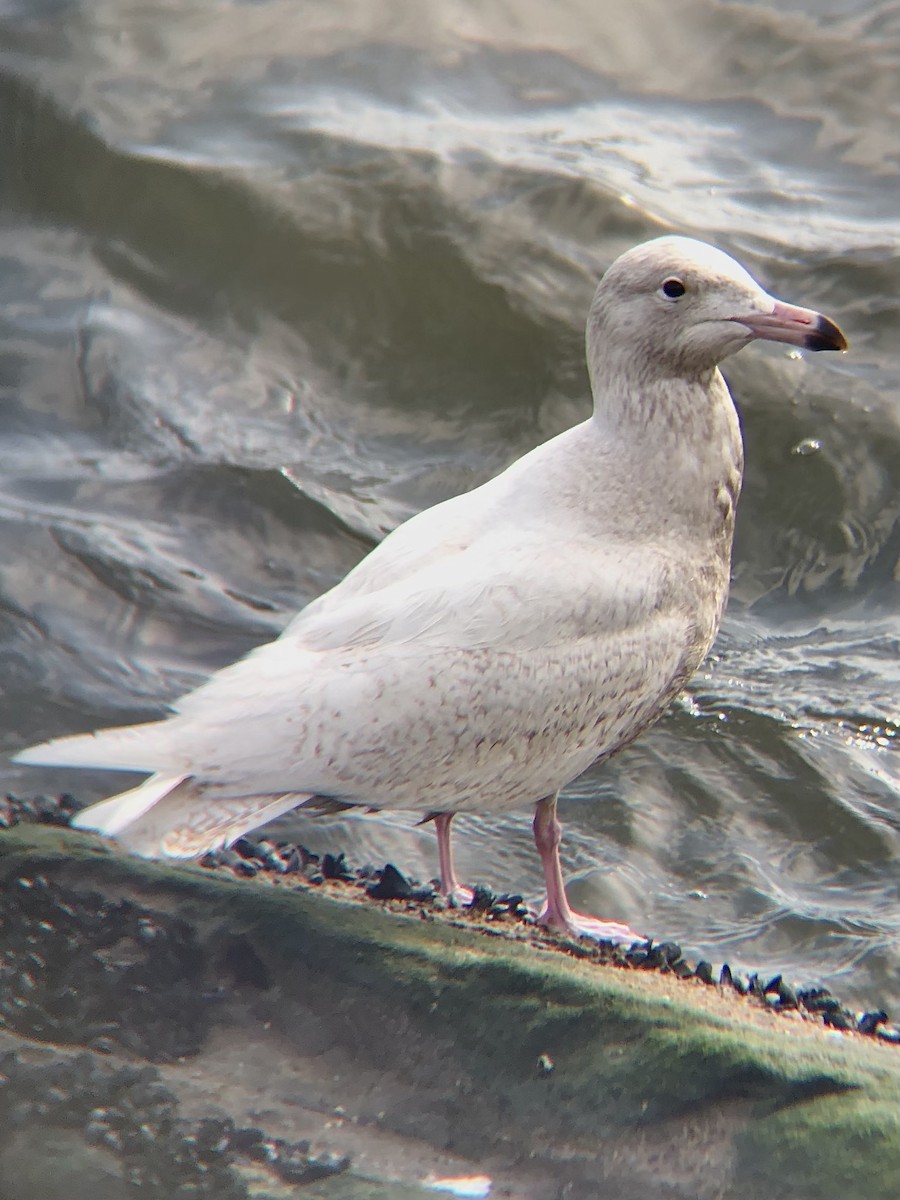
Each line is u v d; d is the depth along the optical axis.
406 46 18.52
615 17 18.83
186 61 18.30
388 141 17.27
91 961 8.08
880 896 11.30
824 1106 7.02
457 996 7.73
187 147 17.33
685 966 9.14
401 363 15.93
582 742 8.91
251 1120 7.31
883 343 15.48
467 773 8.66
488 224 16.45
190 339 16.14
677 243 8.95
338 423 15.48
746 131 17.77
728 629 13.66
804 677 13.10
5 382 15.63
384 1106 7.33
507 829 11.92
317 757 8.40
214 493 14.66
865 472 14.62
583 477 8.98
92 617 13.47
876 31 18.64
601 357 9.08
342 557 14.22
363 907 8.62
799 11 18.84
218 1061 7.60
